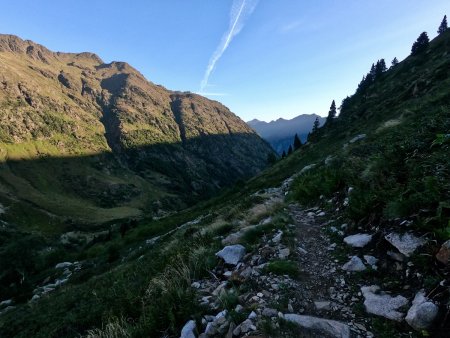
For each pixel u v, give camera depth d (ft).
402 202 22.65
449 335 14.06
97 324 32.42
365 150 46.19
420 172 25.38
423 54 329.11
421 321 14.96
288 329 16.14
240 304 19.62
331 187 40.11
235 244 30.25
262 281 21.66
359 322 16.74
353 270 21.24
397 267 19.60
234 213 50.67
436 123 32.83
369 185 30.83
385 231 22.65
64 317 42.01
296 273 21.99
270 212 39.32
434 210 20.58
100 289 49.96
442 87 87.04
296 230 30.83
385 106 176.65
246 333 16.48
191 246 35.68
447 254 16.89
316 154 153.17
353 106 378.32
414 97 144.97
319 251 25.79
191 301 21.25
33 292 126.72
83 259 192.85
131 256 94.17
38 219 607.78
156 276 30.73
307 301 19.02
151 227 179.42
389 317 16.42
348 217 29.14
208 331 18.02
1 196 653.71
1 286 194.29
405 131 41.16
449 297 15.14
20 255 255.50
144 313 23.06
